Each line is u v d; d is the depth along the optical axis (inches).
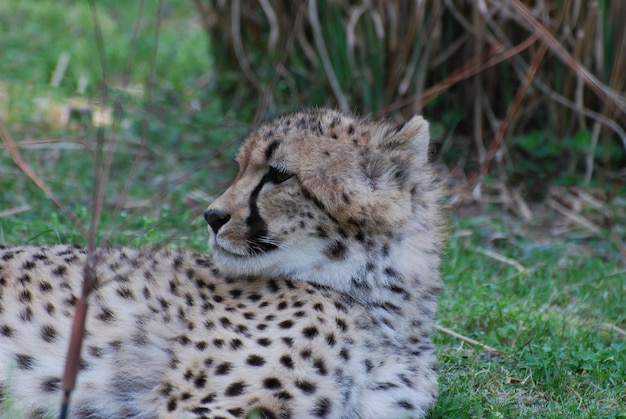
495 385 374.0
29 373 310.8
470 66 613.0
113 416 314.0
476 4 607.5
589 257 534.3
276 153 316.2
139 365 312.5
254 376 293.7
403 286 324.8
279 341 297.7
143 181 586.9
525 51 618.8
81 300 255.0
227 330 302.4
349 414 309.7
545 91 621.6
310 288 314.7
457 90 643.5
